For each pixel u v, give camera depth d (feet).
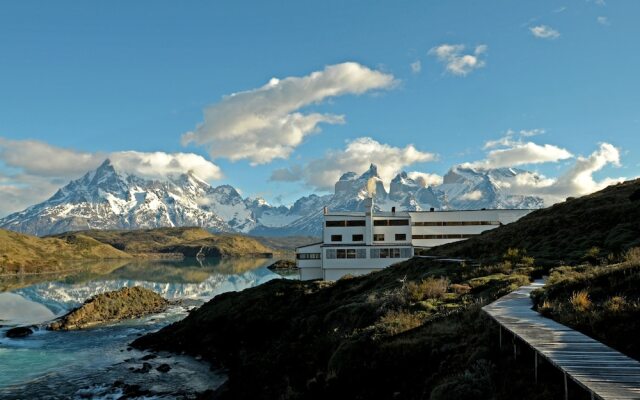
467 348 67.05
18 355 179.01
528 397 49.55
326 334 121.29
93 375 151.23
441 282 122.72
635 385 40.70
